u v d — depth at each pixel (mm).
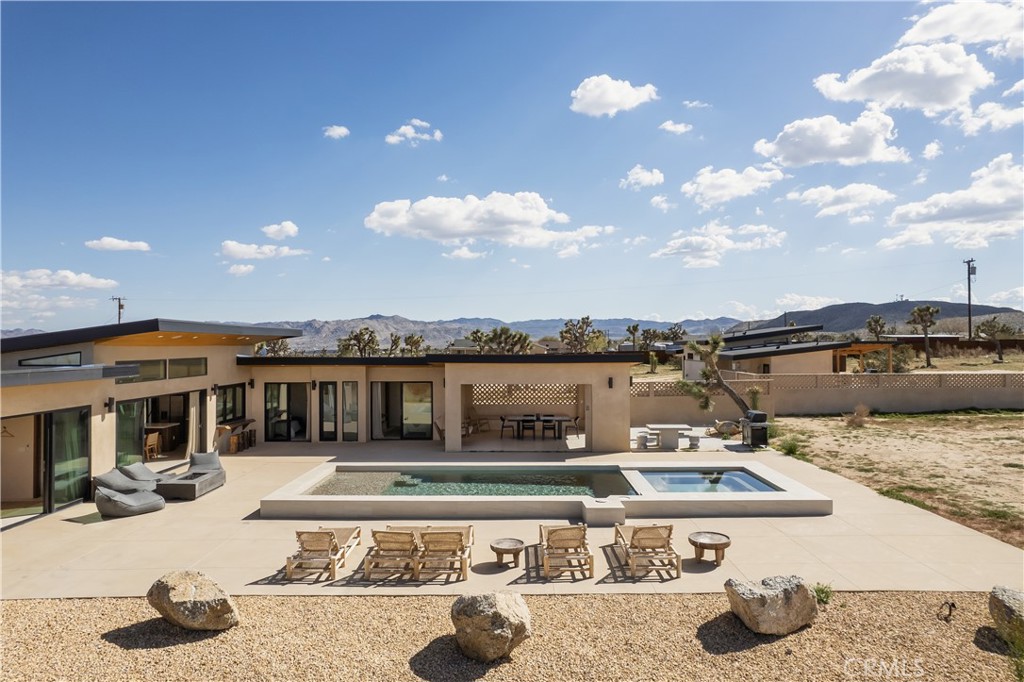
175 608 7031
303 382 20891
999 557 9578
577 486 14484
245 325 17812
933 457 17484
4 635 7039
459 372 18641
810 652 6625
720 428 21812
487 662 6449
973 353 53656
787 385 26359
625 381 18562
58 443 12586
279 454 18766
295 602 8047
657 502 12023
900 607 7746
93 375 12648
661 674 6219
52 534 10984
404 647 6789
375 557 9016
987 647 6703
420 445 20031
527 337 63406
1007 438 20328
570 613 7684
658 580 8781
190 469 14820
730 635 7027
